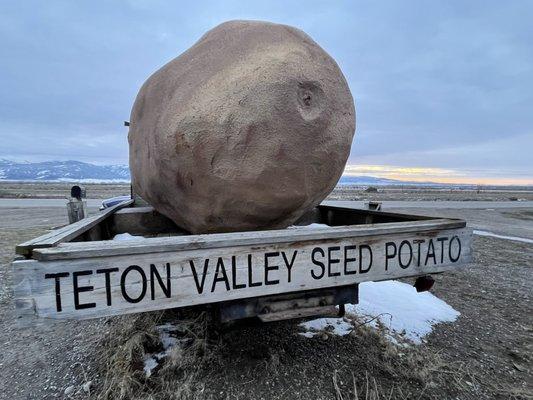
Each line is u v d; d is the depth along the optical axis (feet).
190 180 7.35
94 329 9.78
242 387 7.05
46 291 4.98
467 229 7.82
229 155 6.93
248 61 7.17
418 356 8.45
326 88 7.46
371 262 6.94
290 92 6.98
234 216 7.62
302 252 6.37
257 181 7.07
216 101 6.91
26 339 9.57
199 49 7.99
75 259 5.07
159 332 8.54
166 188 8.16
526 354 9.19
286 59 7.14
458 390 7.45
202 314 8.55
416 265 7.36
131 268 5.35
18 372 7.98
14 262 4.88
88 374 7.68
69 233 6.48
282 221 8.11
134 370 7.26
